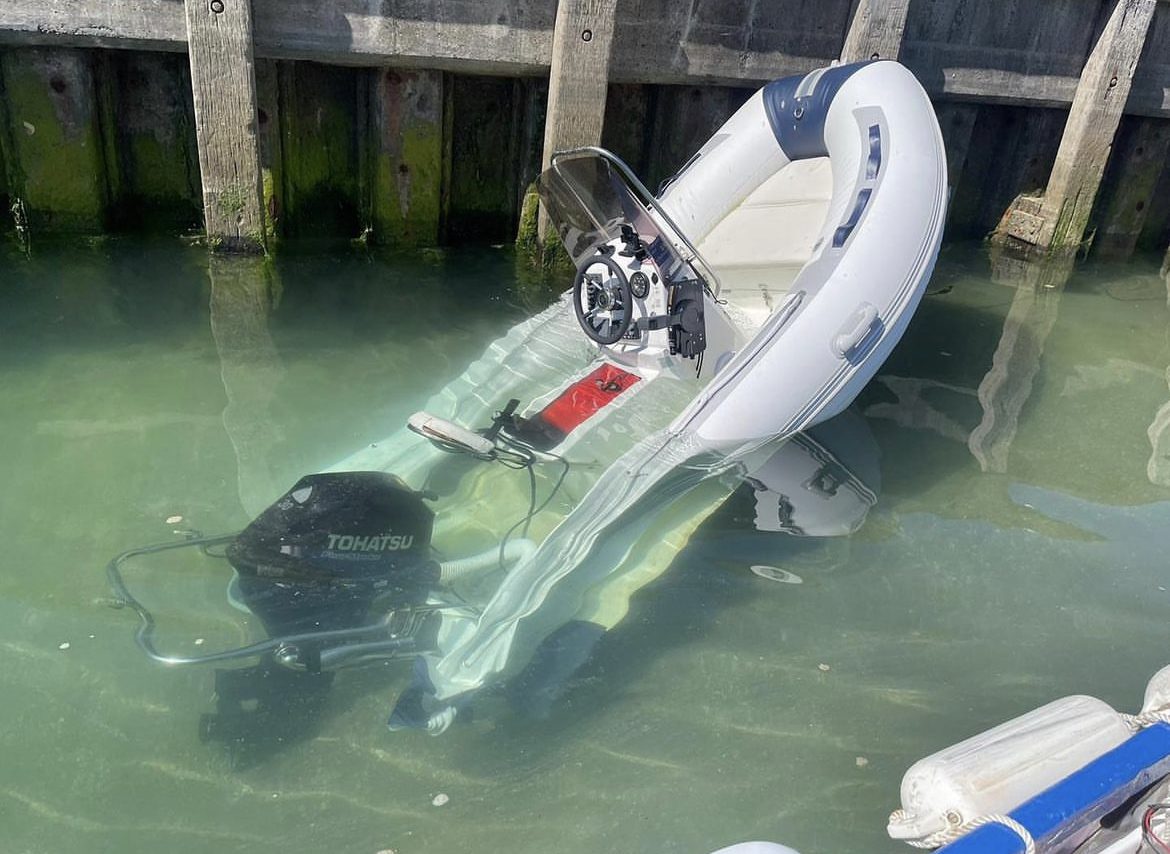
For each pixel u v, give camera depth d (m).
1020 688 2.76
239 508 3.16
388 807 2.24
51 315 4.52
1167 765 1.89
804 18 5.76
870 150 4.12
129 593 2.74
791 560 3.18
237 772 2.28
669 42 5.58
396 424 3.78
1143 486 3.89
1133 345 5.49
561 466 3.31
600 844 2.20
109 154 5.33
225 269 5.23
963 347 5.26
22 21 4.64
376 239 5.86
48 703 2.40
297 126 5.54
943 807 1.96
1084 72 6.66
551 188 3.93
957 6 6.15
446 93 5.65
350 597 2.64
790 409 3.60
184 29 4.84
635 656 2.71
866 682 2.74
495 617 2.69
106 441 3.52
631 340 3.89
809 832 2.28
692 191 4.85
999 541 3.43
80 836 2.10
